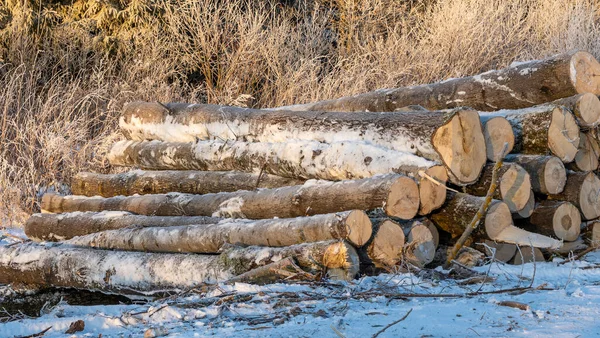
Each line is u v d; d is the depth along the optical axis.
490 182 6.79
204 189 8.64
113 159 10.07
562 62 7.25
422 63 14.14
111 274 7.57
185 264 7.07
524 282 5.98
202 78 15.40
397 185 6.35
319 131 7.60
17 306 8.22
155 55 14.32
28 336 5.16
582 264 6.73
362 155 6.95
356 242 6.07
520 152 7.33
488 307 4.88
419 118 6.86
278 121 8.09
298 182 7.76
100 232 8.31
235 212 7.68
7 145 11.38
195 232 7.29
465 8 15.55
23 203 10.81
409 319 4.60
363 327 4.43
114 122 12.70
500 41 15.09
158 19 15.09
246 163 8.19
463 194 6.82
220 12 15.55
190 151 8.90
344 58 15.50
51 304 8.16
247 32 14.82
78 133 11.93
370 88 14.40
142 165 9.69
